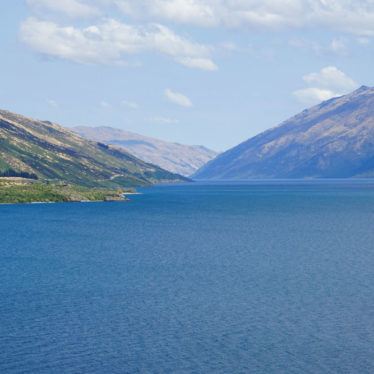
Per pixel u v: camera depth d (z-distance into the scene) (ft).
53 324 207.62
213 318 215.92
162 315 219.61
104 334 196.95
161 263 333.42
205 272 303.68
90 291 257.96
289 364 172.45
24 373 164.86
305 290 259.80
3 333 197.47
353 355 179.42
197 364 172.04
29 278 286.46
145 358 176.24
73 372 165.78
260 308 229.66
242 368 169.37
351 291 257.75
